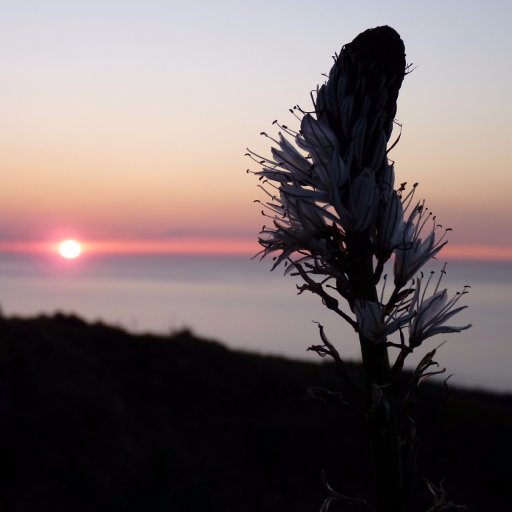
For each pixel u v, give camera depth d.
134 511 13.17
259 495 16.56
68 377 19.94
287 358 28.98
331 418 21.75
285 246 2.13
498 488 18.11
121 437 17.06
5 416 15.43
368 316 1.97
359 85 2.06
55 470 14.33
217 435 19.78
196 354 25.58
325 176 2.06
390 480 1.94
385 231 2.02
